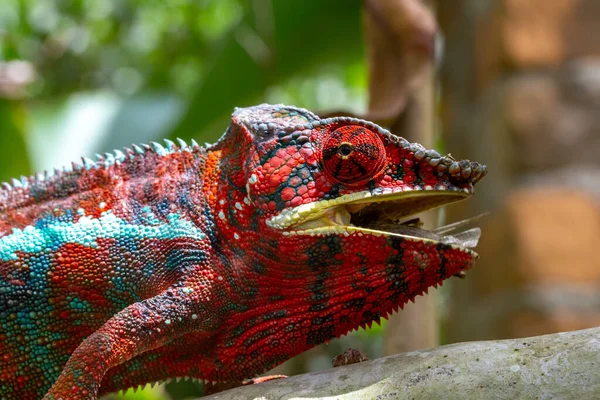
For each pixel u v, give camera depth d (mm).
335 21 475
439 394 296
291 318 341
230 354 345
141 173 356
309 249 334
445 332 522
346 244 332
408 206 344
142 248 344
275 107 347
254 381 354
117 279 344
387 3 408
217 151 351
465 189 336
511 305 469
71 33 757
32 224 352
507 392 292
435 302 409
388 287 335
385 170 335
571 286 464
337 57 492
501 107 481
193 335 343
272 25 475
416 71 407
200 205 346
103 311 346
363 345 570
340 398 303
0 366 346
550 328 462
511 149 478
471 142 493
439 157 334
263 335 343
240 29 481
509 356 297
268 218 336
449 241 333
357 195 333
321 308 339
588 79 476
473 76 495
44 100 622
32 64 714
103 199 353
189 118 500
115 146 512
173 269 342
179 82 757
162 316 333
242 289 341
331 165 334
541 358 295
